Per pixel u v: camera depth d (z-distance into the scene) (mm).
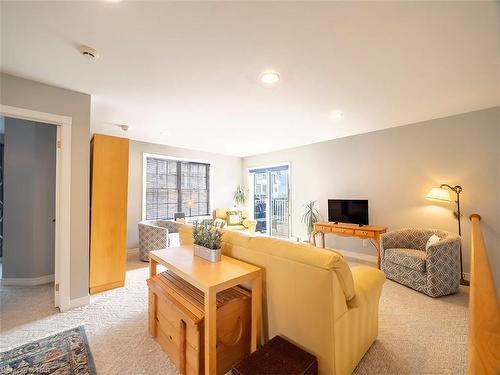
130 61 1948
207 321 1390
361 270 1904
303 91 2516
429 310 2410
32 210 3150
